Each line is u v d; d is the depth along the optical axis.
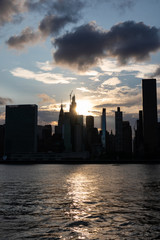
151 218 33.81
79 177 122.56
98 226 30.17
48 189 68.69
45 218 34.06
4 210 39.25
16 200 48.94
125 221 32.38
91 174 149.50
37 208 40.91
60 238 25.73
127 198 51.47
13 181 97.88
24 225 30.48
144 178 112.62
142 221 32.28
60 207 41.78
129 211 38.31
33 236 26.30
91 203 45.59
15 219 33.44
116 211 38.44
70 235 26.72
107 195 56.16
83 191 64.00
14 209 40.03
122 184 83.31
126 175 137.25
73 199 50.41
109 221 32.47
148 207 41.38
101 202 46.62
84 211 38.56
